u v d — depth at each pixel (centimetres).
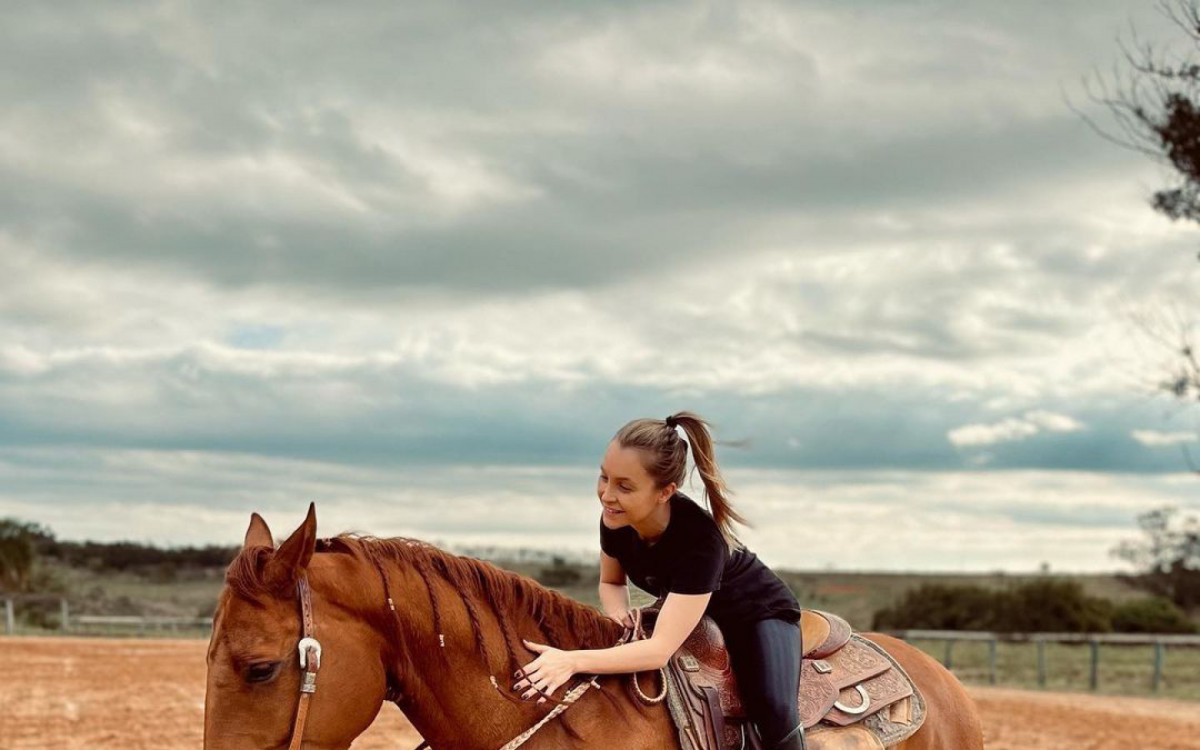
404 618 377
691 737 402
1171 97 1881
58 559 5694
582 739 390
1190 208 1950
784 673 415
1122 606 3412
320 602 359
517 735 389
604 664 389
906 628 3422
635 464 404
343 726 358
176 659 2506
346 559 377
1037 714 1762
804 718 431
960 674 2678
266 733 342
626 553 435
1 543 4328
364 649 364
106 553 5866
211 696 342
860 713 445
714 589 406
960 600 3422
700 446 419
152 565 5900
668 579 416
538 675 380
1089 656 2983
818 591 4909
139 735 1262
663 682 410
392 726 1428
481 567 403
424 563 390
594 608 446
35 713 1462
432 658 381
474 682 386
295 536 351
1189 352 1978
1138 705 1973
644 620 429
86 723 1365
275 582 349
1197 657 2945
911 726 456
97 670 2153
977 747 503
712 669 420
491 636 393
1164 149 1922
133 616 4162
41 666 2212
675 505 421
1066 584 3362
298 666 348
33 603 4009
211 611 4453
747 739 416
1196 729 1580
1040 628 3266
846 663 464
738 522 426
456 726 385
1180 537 2611
